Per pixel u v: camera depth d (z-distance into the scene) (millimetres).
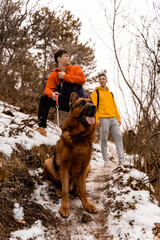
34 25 6020
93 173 4066
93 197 2953
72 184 2945
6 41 5613
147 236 1925
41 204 2473
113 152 8789
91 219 2375
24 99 7012
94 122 2480
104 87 4727
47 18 6184
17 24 5590
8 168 2498
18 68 6773
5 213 2041
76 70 3836
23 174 2668
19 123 3965
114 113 4652
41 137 3930
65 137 2578
